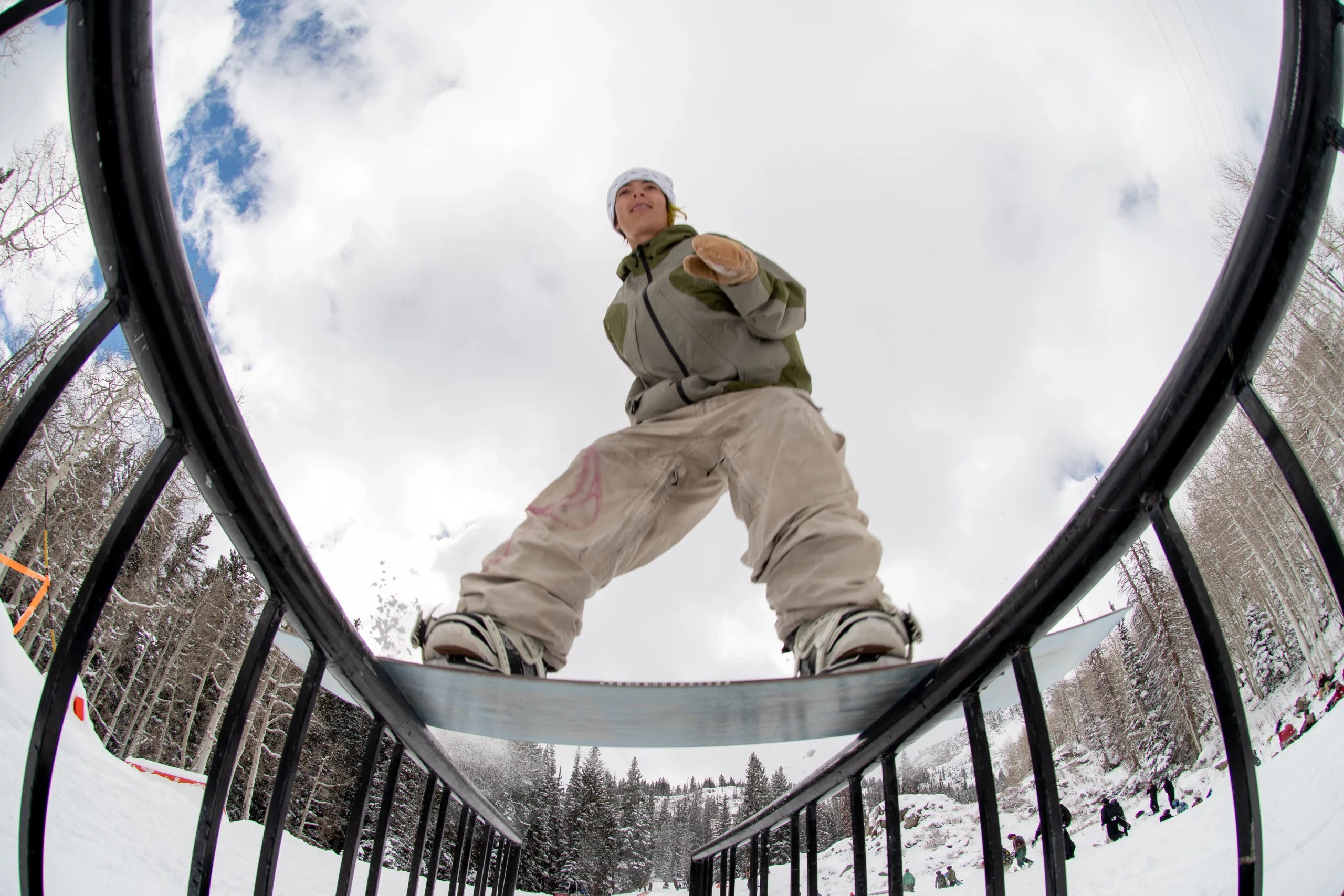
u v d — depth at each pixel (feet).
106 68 2.00
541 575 4.48
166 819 23.36
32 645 49.96
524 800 112.68
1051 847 3.00
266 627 3.05
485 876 8.60
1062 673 4.65
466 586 4.49
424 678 3.65
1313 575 72.33
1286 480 2.22
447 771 5.26
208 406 2.43
